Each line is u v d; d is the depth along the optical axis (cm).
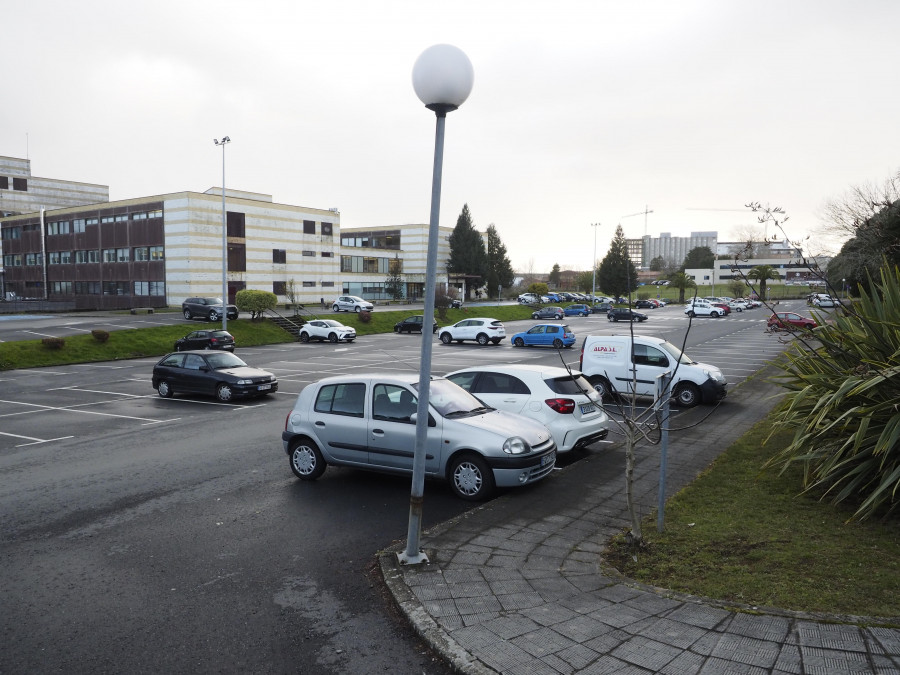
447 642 441
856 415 677
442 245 8744
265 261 5531
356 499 813
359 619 497
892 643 400
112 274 5528
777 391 1631
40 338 3042
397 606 509
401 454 821
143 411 1555
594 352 1516
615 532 651
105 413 1530
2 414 1533
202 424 1365
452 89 541
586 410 997
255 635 473
